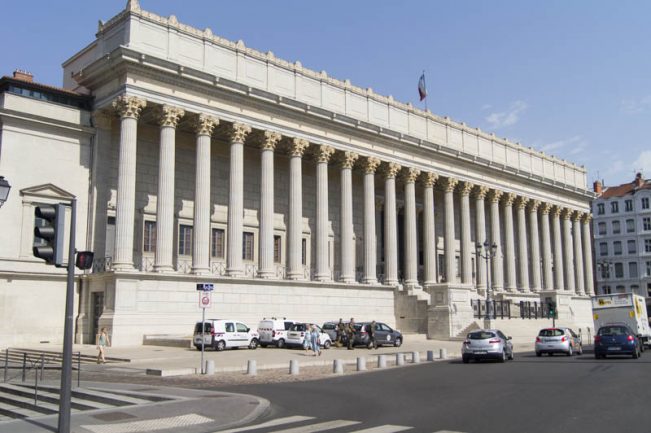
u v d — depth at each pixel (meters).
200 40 48.47
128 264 42.88
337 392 22.19
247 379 26.58
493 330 35.59
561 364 32.62
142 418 16.56
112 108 46.09
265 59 52.47
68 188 45.53
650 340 49.91
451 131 69.81
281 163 58.38
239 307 47.59
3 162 42.91
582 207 89.81
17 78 47.34
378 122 61.22
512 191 76.44
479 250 70.69
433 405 18.52
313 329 38.41
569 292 69.12
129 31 44.78
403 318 58.69
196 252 46.44
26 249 43.25
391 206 61.34
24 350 39.00
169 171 45.44
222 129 50.50
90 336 43.59
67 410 14.05
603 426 14.66
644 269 109.00
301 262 53.28
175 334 43.59
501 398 19.66
